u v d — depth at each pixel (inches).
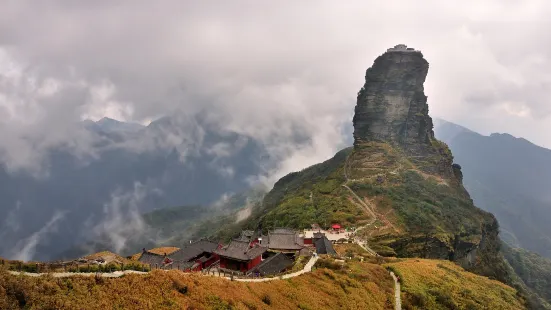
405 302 2864.2
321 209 7396.7
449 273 4025.6
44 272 1674.5
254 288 2223.2
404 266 3735.2
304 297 2359.7
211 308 1752.0
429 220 6934.1
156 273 1851.6
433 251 5954.7
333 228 6353.3
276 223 7436.0
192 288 1861.5
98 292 1571.1
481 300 3376.0
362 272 3171.8
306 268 3107.8
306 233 5812.0
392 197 7662.4
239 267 3708.2
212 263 4065.0
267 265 3312.0
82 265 1831.9
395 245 5644.7
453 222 7460.6
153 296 1672.0
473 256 7480.3
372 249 5255.9
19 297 1417.3
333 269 3159.5
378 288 2972.4
